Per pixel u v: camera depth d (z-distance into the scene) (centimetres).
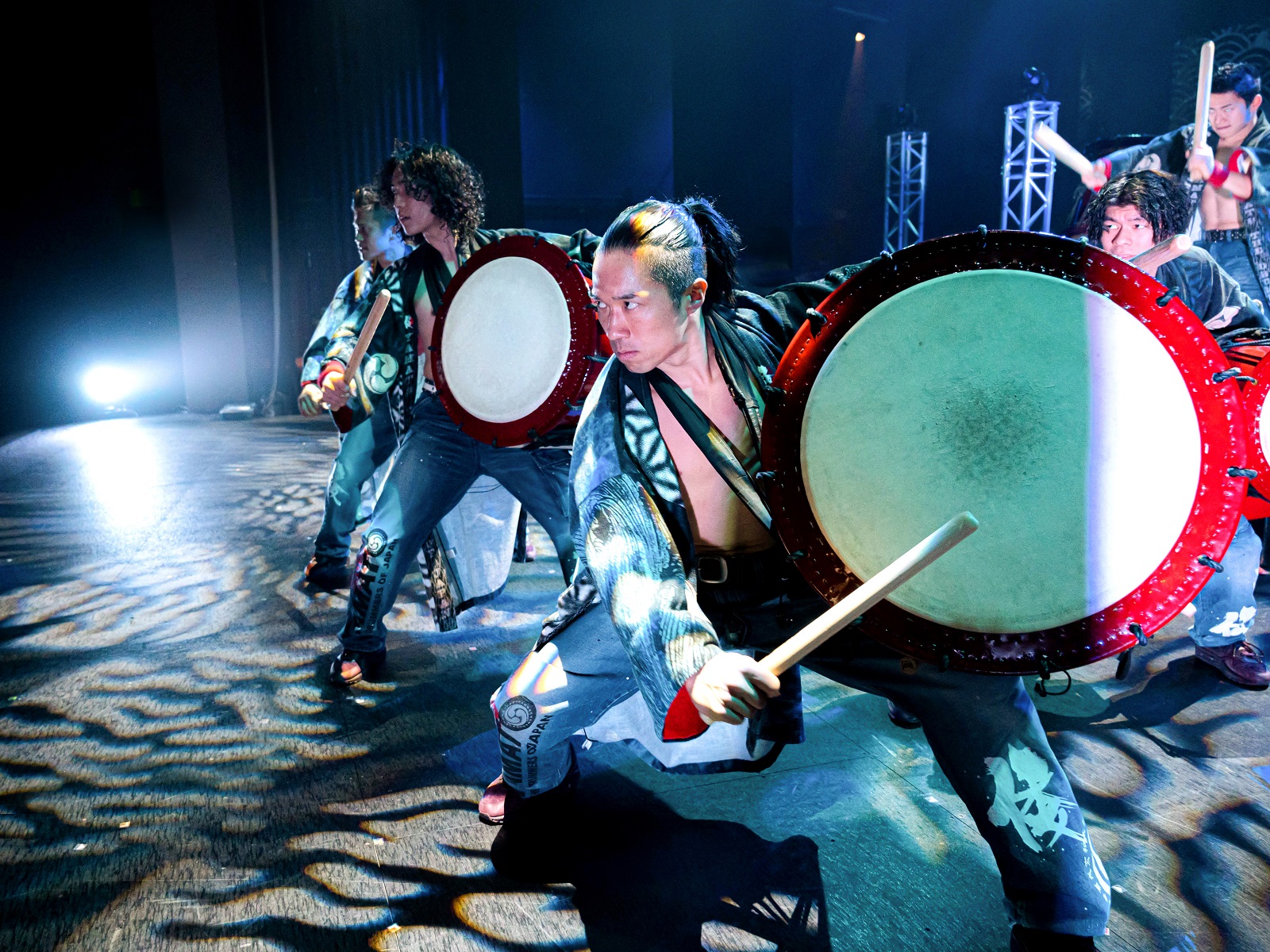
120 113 883
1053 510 116
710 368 136
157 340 925
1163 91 909
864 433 120
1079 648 116
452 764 215
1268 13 820
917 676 132
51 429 803
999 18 1091
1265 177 357
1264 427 197
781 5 1286
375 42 857
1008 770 130
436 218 248
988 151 1163
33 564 381
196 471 584
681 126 1416
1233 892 162
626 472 133
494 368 230
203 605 330
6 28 836
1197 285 237
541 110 1345
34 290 880
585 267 227
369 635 258
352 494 343
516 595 337
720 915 159
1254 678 242
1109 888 134
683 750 168
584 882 169
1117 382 113
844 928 155
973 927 155
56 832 188
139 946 153
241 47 885
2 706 248
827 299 121
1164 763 206
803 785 201
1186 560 113
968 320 117
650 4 1370
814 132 1347
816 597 139
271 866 175
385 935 155
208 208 908
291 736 230
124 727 236
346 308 319
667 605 123
